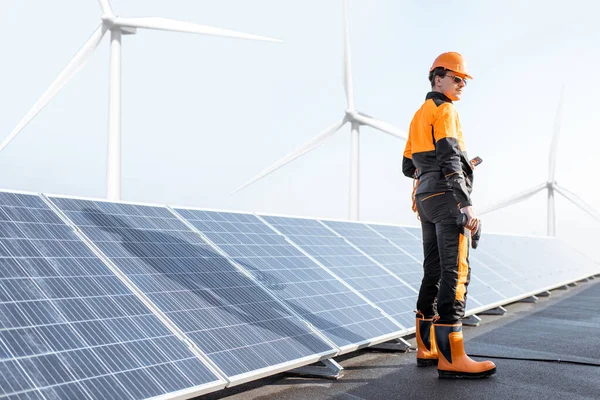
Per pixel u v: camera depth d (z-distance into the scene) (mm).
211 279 5875
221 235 7121
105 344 4191
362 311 6938
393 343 7258
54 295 4430
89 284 4777
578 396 4824
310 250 8195
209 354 4648
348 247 9266
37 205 5531
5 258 4547
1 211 5133
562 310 11281
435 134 5652
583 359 6379
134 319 4633
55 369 3734
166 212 6941
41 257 4801
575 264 21578
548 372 5754
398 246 10914
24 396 3408
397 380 5535
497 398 4777
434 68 5930
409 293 8492
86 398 3623
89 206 6047
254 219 8281
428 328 6207
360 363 6418
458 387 5180
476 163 6020
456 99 5961
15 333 3861
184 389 4105
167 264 5730
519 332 8438
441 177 5738
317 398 4875
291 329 5664
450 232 5629
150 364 4211
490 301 9969
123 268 5273
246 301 5789
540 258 18844
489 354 6703
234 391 5152
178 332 4734
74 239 5305
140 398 3834
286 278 6805
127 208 6473
